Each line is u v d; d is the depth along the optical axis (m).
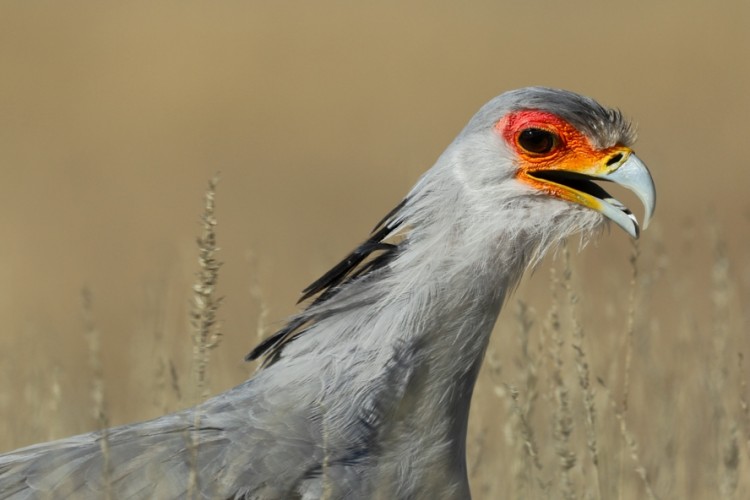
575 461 8.70
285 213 25.77
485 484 10.09
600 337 11.66
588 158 7.83
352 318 7.45
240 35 37.72
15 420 10.83
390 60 36.50
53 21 37.97
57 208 26.23
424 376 7.41
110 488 6.65
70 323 18.59
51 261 22.94
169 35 37.38
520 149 7.70
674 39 36.97
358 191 27.64
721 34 37.06
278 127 32.06
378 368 7.36
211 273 7.16
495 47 37.31
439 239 7.55
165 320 12.23
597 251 18.92
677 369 11.52
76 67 35.06
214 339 7.36
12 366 11.98
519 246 7.73
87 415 11.30
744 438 9.79
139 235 24.72
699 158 27.67
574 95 7.92
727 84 33.66
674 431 10.82
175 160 29.75
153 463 6.91
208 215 7.13
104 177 28.39
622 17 39.06
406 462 7.32
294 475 6.97
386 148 30.58
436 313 7.47
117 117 32.34
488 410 11.24
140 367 12.17
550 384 9.57
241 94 34.00
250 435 7.12
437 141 30.25
